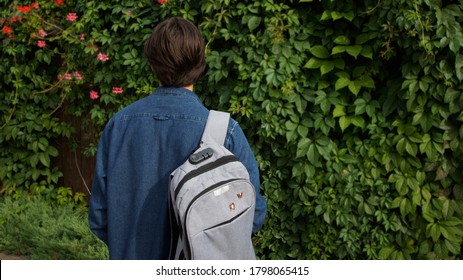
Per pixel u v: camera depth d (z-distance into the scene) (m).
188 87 1.71
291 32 3.57
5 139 5.07
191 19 3.83
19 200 4.96
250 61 3.64
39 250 4.15
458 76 3.30
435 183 3.57
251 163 1.65
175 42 1.64
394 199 3.56
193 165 1.51
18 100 5.05
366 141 3.60
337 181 3.64
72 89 4.75
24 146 5.11
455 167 3.52
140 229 1.62
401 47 3.39
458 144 3.43
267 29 3.54
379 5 3.35
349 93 3.64
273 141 3.70
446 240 3.52
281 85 3.57
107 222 1.71
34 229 4.32
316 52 3.57
